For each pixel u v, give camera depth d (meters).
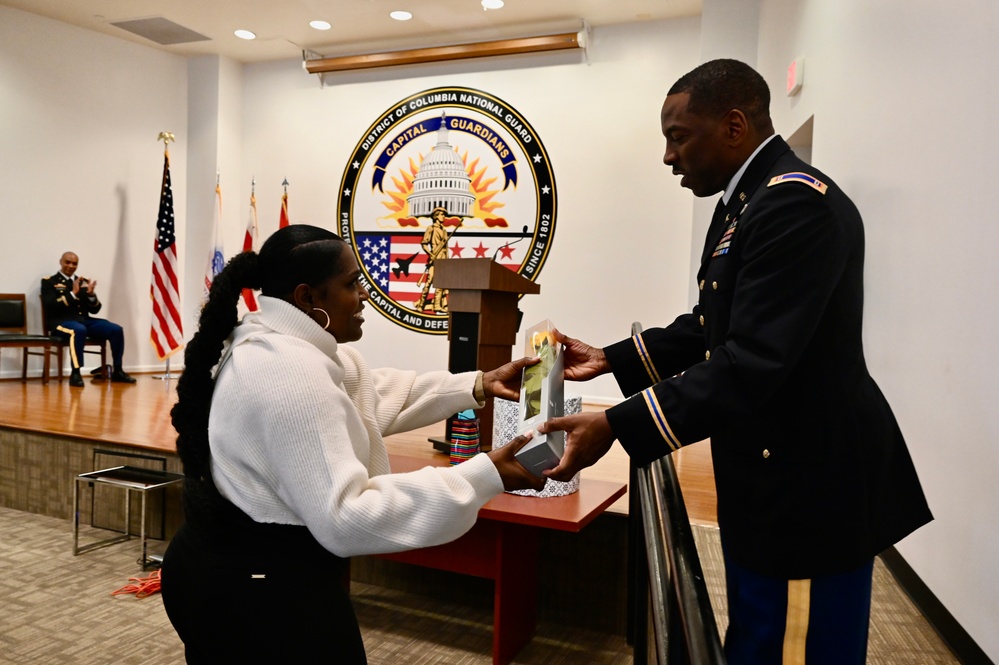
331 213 7.88
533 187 7.07
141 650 2.45
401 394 1.64
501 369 1.65
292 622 1.13
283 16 7.01
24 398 5.60
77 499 3.37
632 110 6.80
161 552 3.42
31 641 2.50
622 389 1.64
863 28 3.19
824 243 1.08
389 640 2.58
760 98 1.25
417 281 7.46
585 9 6.56
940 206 2.27
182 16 7.11
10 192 7.10
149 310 8.14
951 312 2.16
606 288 6.88
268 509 1.13
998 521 1.81
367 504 1.05
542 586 2.82
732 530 1.19
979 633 1.91
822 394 1.12
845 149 3.45
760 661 1.16
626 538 2.72
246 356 1.16
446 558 2.49
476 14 6.81
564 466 1.12
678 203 6.68
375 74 7.68
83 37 7.51
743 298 1.11
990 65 1.91
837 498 1.11
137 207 7.99
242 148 8.33
